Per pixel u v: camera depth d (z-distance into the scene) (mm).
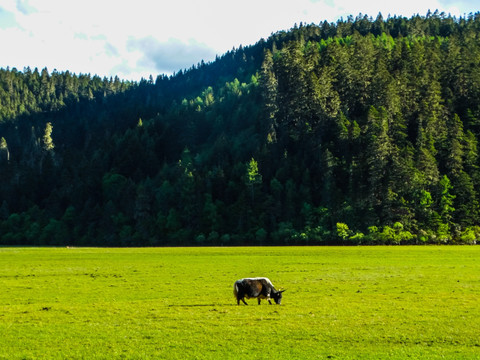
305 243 148750
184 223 176000
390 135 169000
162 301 36406
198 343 23375
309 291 41469
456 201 147625
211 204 170125
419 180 147000
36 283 48094
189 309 32500
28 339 24281
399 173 149625
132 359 21000
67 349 22500
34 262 76062
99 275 55500
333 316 29359
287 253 96938
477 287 43031
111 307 33312
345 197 154625
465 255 86438
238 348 22469
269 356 21219
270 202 163625
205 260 79375
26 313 31188
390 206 145500
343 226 142625
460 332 25281
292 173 173500
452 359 20688
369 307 32531
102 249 127625
